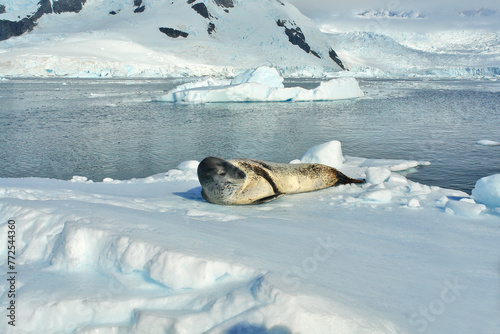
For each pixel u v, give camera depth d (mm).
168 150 10508
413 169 7316
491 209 3574
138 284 1990
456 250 2555
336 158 6262
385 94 30844
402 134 12172
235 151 10203
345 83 27203
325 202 3951
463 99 25281
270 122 15836
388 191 3941
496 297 1929
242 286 1825
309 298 1680
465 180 6582
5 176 8125
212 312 1705
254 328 1592
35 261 2369
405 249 2555
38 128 14414
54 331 1838
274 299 1647
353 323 1574
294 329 1561
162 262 1934
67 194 3434
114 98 27406
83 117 17562
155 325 1680
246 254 2158
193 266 1901
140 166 8914
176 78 60688
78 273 2174
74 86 40188
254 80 28453
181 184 5074
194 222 2910
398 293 1924
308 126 14547
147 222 2518
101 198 3480
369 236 2814
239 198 3877
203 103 24891
